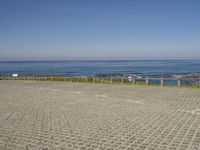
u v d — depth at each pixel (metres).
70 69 108.81
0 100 15.10
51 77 36.34
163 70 88.44
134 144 6.36
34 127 8.29
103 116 9.84
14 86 26.08
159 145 6.23
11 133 7.59
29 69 111.56
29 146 6.36
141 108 11.51
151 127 8.02
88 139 6.87
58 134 7.41
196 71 77.31
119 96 15.92
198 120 8.88
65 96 16.47
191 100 13.80
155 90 19.48
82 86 24.20
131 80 27.61
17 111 11.26
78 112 10.77
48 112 10.88
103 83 27.67
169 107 11.64
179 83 22.33
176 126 8.08
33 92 19.53
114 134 7.30
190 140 6.57
